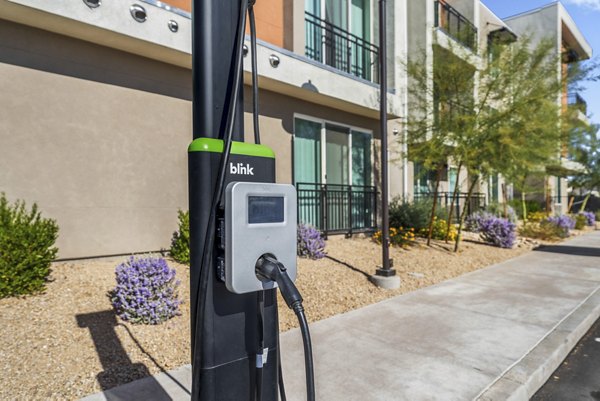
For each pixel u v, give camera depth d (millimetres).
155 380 2865
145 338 3502
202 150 1385
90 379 2832
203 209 1387
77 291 4273
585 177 20141
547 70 9219
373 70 10094
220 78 1467
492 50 8828
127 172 5742
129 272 3787
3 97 4746
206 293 1348
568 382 3279
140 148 5871
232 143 1421
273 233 1409
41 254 4117
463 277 6648
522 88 8266
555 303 5059
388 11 9891
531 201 20641
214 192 1347
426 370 3145
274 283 1404
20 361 2936
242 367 1442
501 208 14617
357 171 9719
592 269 7391
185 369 3061
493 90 8312
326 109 8727
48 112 5062
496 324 4238
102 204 5504
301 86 7273
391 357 3387
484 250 9266
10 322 3438
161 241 6090
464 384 2922
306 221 8305
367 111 9172
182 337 3604
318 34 8945
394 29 9750
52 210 5086
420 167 11430
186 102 6375
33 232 4070
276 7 7879
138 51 5684
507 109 7980
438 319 4391
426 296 5371
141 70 5879
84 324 3602
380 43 5879
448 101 8469
